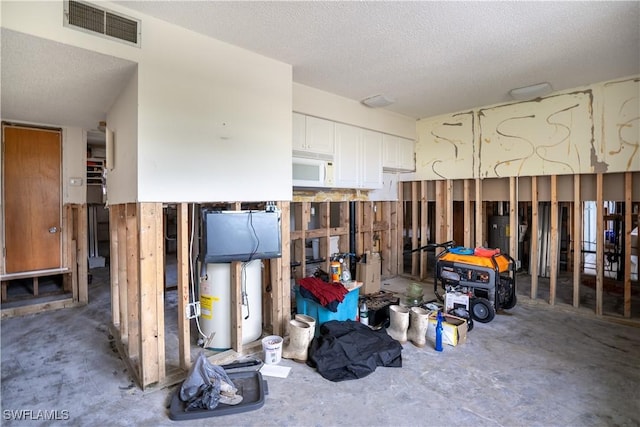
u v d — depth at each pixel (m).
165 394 2.32
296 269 4.26
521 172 4.28
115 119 3.07
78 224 4.36
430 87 3.84
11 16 1.86
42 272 4.21
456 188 5.06
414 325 3.11
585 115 3.79
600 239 3.75
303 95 3.76
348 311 3.34
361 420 2.06
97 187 7.10
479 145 4.66
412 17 2.36
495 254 3.85
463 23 2.43
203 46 2.55
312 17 2.34
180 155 2.44
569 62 3.15
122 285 3.06
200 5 2.19
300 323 2.90
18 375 2.57
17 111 3.52
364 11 2.28
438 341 2.96
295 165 3.74
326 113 3.99
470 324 3.43
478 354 2.90
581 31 2.56
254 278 3.03
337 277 3.70
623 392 2.33
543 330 3.43
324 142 4.04
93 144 6.42
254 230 2.70
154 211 2.35
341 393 2.33
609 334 3.33
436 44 2.76
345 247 4.72
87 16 2.08
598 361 2.78
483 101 4.38
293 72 3.34
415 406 2.19
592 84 3.72
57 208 4.31
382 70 3.32
